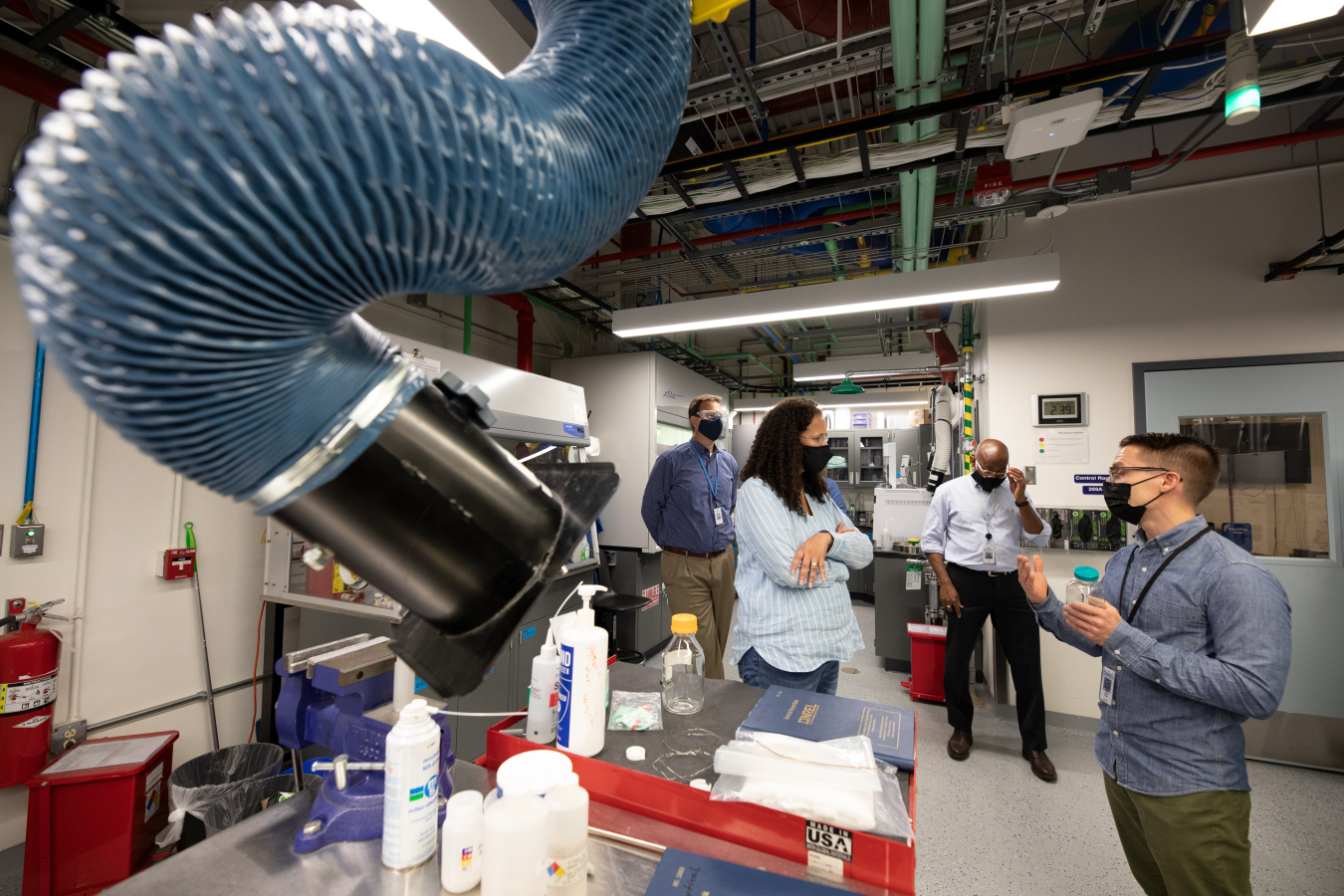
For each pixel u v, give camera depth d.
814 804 0.77
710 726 1.05
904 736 0.94
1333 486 2.67
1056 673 3.01
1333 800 2.32
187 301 0.26
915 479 6.33
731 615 2.88
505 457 0.45
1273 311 2.79
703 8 1.13
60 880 1.69
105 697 2.05
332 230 0.29
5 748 1.73
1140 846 1.33
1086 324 3.09
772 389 7.25
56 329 0.26
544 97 0.39
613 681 1.27
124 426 0.31
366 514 0.40
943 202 3.04
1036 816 2.16
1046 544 2.84
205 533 2.36
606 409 4.31
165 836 1.75
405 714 0.76
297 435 0.35
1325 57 1.76
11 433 1.86
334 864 0.74
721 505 2.80
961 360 4.00
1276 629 1.12
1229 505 2.83
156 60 0.24
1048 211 2.52
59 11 1.69
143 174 0.24
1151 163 2.36
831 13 1.94
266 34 0.26
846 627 1.43
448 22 1.23
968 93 1.83
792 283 3.87
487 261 0.37
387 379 0.39
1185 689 1.15
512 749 1.01
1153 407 2.96
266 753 2.01
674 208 2.61
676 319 2.97
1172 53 1.63
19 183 0.24
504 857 0.65
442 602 0.44
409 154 0.29
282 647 2.45
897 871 0.71
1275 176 2.80
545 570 0.45
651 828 0.83
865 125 1.94
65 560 1.97
